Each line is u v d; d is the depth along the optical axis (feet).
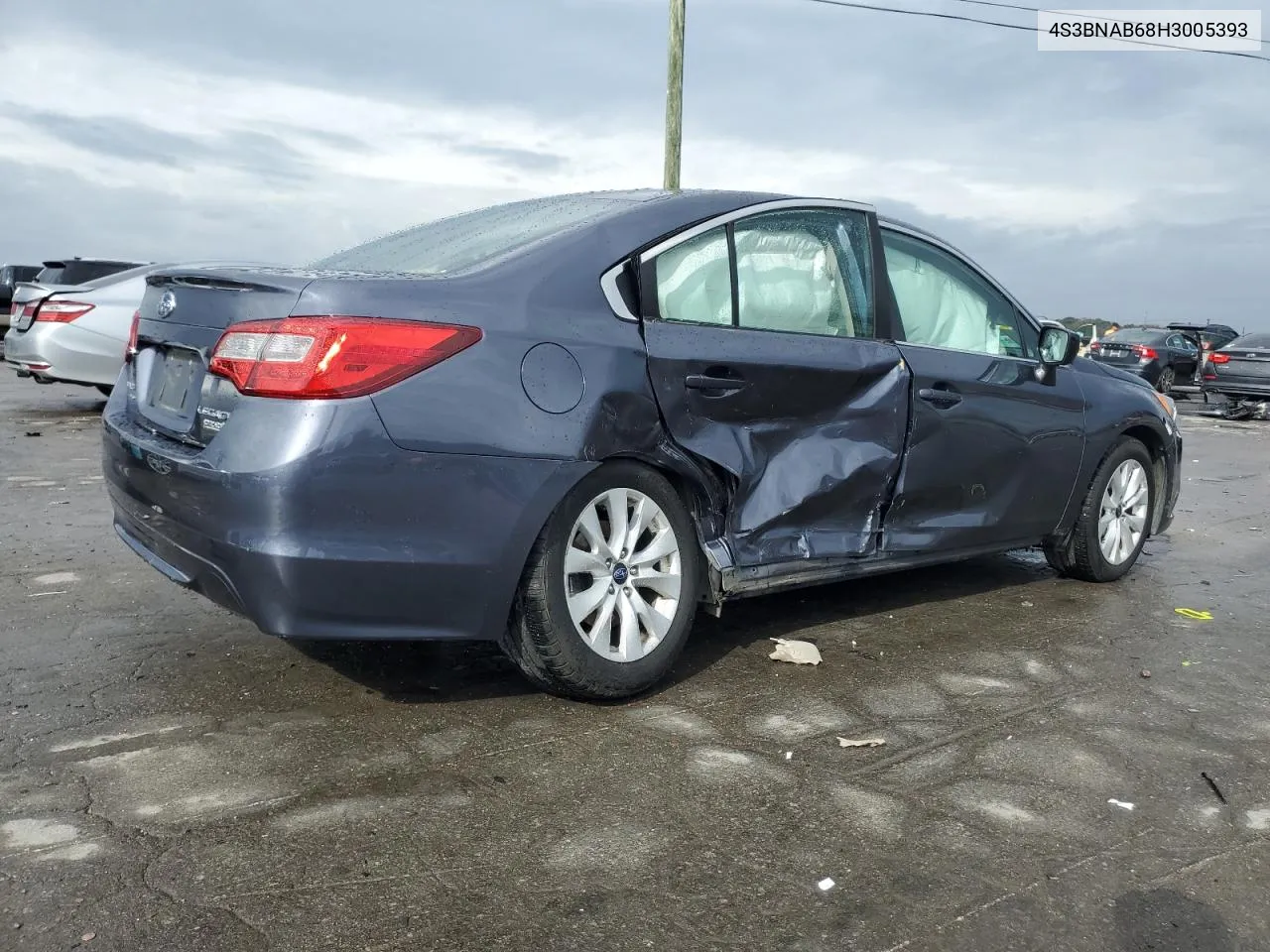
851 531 13.42
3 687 11.37
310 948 6.97
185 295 11.23
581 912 7.47
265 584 9.52
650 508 11.43
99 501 22.12
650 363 11.22
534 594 10.59
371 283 9.95
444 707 11.14
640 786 9.44
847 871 8.13
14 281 64.95
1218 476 32.99
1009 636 14.46
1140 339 76.23
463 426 9.95
